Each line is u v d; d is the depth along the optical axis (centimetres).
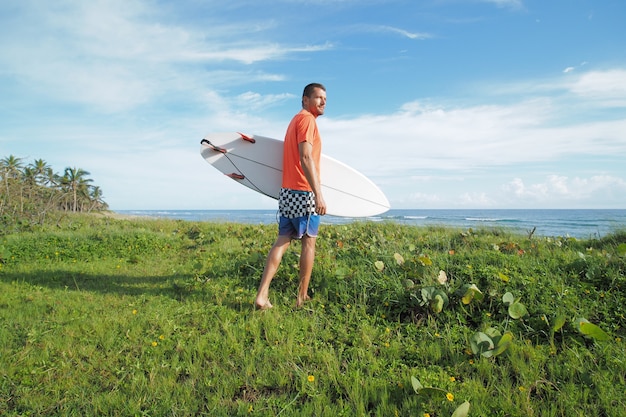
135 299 371
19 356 252
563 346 249
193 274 452
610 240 613
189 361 244
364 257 441
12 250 618
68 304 358
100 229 913
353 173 458
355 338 269
